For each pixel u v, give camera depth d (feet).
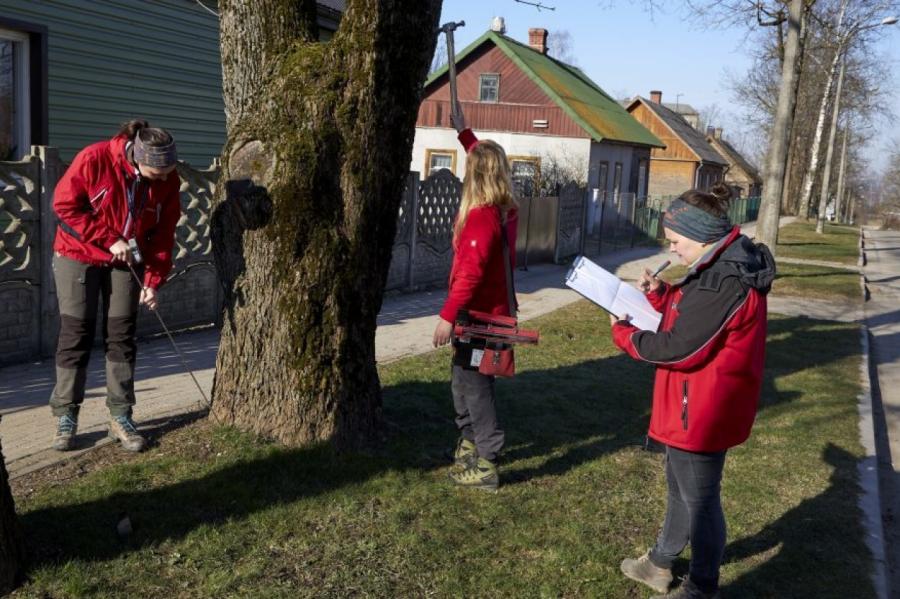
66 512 12.10
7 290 20.38
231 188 14.57
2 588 10.00
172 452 14.53
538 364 25.12
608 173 100.42
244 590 10.64
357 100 14.30
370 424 15.64
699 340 10.10
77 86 30.99
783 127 49.57
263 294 14.78
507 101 92.79
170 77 35.65
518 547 12.60
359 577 11.23
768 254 10.56
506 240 13.64
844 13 88.99
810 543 14.01
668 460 11.09
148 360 22.48
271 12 14.99
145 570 10.88
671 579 11.82
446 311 13.32
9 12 27.78
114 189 13.83
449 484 14.47
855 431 20.66
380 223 15.24
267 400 15.11
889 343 38.22
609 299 11.39
